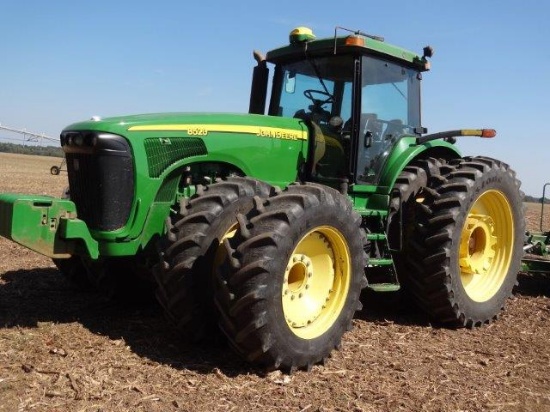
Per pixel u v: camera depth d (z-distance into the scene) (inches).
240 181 175.2
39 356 153.6
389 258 206.7
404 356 176.2
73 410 124.2
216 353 165.8
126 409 126.3
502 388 154.3
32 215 157.2
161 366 152.8
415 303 217.8
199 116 186.2
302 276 163.8
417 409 137.6
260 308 144.3
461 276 225.8
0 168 1368.1
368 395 143.9
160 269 160.6
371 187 216.2
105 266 207.5
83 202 173.8
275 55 231.9
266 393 140.5
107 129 167.9
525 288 282.5
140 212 172.1
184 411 127.5
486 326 219.9
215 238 162.7
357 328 203.6
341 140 215.3
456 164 232.2
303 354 155.6
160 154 175.6
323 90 222.4
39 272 263.1
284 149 203.5
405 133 235.8
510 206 232.4
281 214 149.6
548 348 191.3
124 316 200.2
